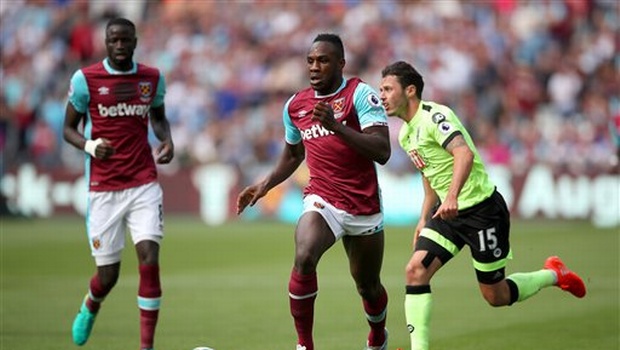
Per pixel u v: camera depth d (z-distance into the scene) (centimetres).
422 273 2620
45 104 9125
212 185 8150
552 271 2895
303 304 2594
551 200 7569
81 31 9731
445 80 8875
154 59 9656
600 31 9356
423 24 9412
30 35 9925
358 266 2769
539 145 8294
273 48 9475
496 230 2658
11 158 8869
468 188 2647
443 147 2583
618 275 4722
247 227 7606
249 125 8850
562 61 9056
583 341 3162
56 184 8306
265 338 3234
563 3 9438
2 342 3155
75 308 3891
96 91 2964
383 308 2833
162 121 3139
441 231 2647
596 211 7450
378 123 2639
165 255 5800
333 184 2680
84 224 7869
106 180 2973
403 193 7806
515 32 9312
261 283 4619
